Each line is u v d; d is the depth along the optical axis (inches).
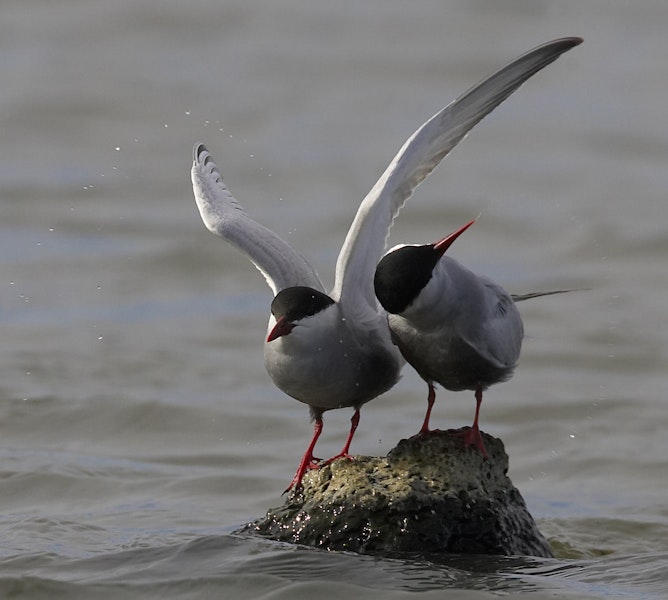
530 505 439.2
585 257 767.7
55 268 746.8
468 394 572.1
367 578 328.5
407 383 592.1
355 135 1015.0
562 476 476.1
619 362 607.8
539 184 908.0
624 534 402.0
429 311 333.1
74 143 985.5
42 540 380.8
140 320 668.7
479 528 344.5
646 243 778.2
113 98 1075.9
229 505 428.1
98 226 816.9
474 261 767.1
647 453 496.1
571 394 567.2
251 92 1105.4
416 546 343.3
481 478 348.2
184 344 633.6
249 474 465.1
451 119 357.7
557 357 614.9
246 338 645.9
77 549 370.9
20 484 448.1
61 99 1065.5
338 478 355.3
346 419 538.9
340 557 341.1
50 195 873.5
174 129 1017.5
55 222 822.5
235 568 338.3
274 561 341.1
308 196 875.4
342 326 350.6
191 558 350.3
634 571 343.9
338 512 349.4
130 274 740.0
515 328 356.2
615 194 881.5
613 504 437.4
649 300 692.7
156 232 804.0
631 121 1059.9
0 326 650.8
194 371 594.2
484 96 360.2
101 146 981.2
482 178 923.4
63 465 469.4
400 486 345.7
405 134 1014.4
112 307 687.1
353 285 351.9
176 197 878.4
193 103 1074.1
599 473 477.7
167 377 582.6
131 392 554.9
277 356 351.3
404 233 819.4
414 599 316.2
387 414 546.0
